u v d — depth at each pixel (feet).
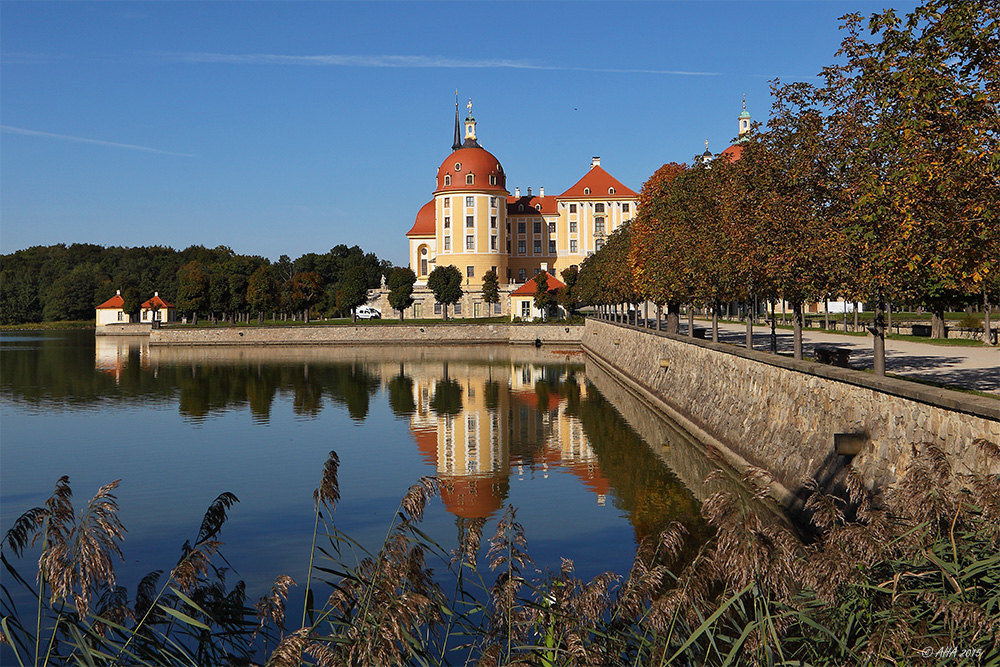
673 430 133.80
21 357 326.24
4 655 30.89
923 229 53.78
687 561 62.49
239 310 467.93
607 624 27.20
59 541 23.80
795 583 26.89
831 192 83.56
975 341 155.63
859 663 25.03
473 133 497.46
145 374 249.14
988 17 51.67
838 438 67.31
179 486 97.66
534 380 219.82
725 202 115.24
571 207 517.96
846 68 79.82
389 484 97.71
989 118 50.14
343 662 23.52
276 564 67.67
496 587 28.71
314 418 154.81
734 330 238.48
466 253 475.31
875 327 69.56
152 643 27.96
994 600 25.03
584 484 95.40
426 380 223.51
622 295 232.12
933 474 29.40
